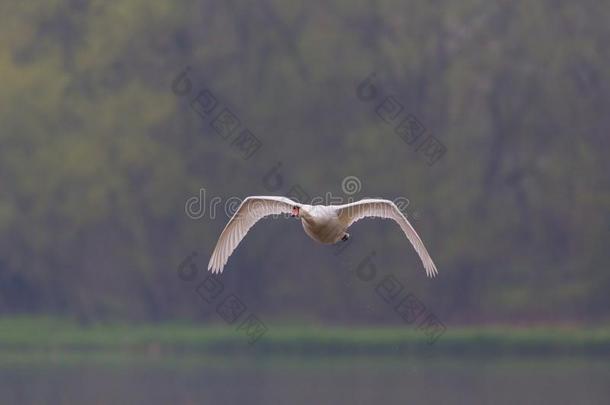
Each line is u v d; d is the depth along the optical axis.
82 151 53.12
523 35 53.59
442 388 36.19
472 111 53.41
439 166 52.72
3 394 35.25
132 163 52.94
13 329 52.38
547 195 52.91
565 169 52.78
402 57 53.16
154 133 53.28
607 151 53.00
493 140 53.41
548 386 36.31
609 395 34.19
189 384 37.69
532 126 53.22
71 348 49.94
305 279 53.38
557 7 53.62
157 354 48.44
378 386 36.97
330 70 52.88
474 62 53.44
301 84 53.16
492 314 51.34
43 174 53.47
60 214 53.53
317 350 47.47
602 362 43.97
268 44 53.66
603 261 52.09
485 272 52.53
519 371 40.91
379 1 53.59
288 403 33.44
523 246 53.03
